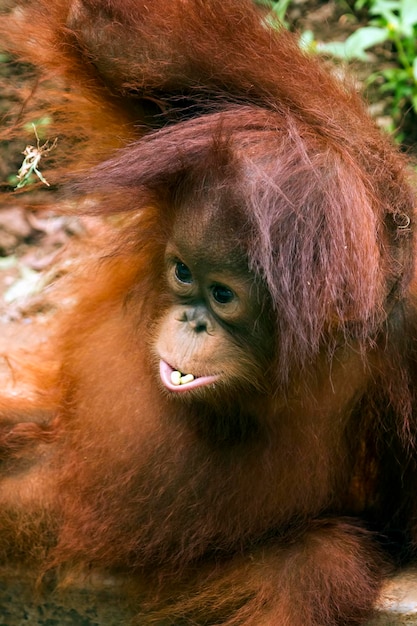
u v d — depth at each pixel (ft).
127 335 21.54
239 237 18.20
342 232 17.88
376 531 23.27
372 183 19.04
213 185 18.35
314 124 19.31
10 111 26.09
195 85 20.42
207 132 18.89
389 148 20.08
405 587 21.59
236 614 21.50
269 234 17.58
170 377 18.89
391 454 22.43
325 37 34.53
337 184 18.11
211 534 21.59
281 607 20.90
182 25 20.33
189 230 18.62
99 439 21.66
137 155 19.15
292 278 17.89
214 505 21.36
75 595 22.44
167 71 20.48
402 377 20.92
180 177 18.84
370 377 21.03
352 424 21.80
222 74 20.21
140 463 21.38
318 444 21.20
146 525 21.70
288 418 20.62
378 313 19.43
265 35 20.74
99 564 22.21
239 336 19.04
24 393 24.32
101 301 22.52
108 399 21.53
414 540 22.57
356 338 19.79
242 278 18.49
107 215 20.76
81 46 21.06
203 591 21.86
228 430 20.75
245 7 20.97
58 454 22.80
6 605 22.88
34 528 22.68
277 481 21.26
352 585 21.03
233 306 18.78
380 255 18.99
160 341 19.24
